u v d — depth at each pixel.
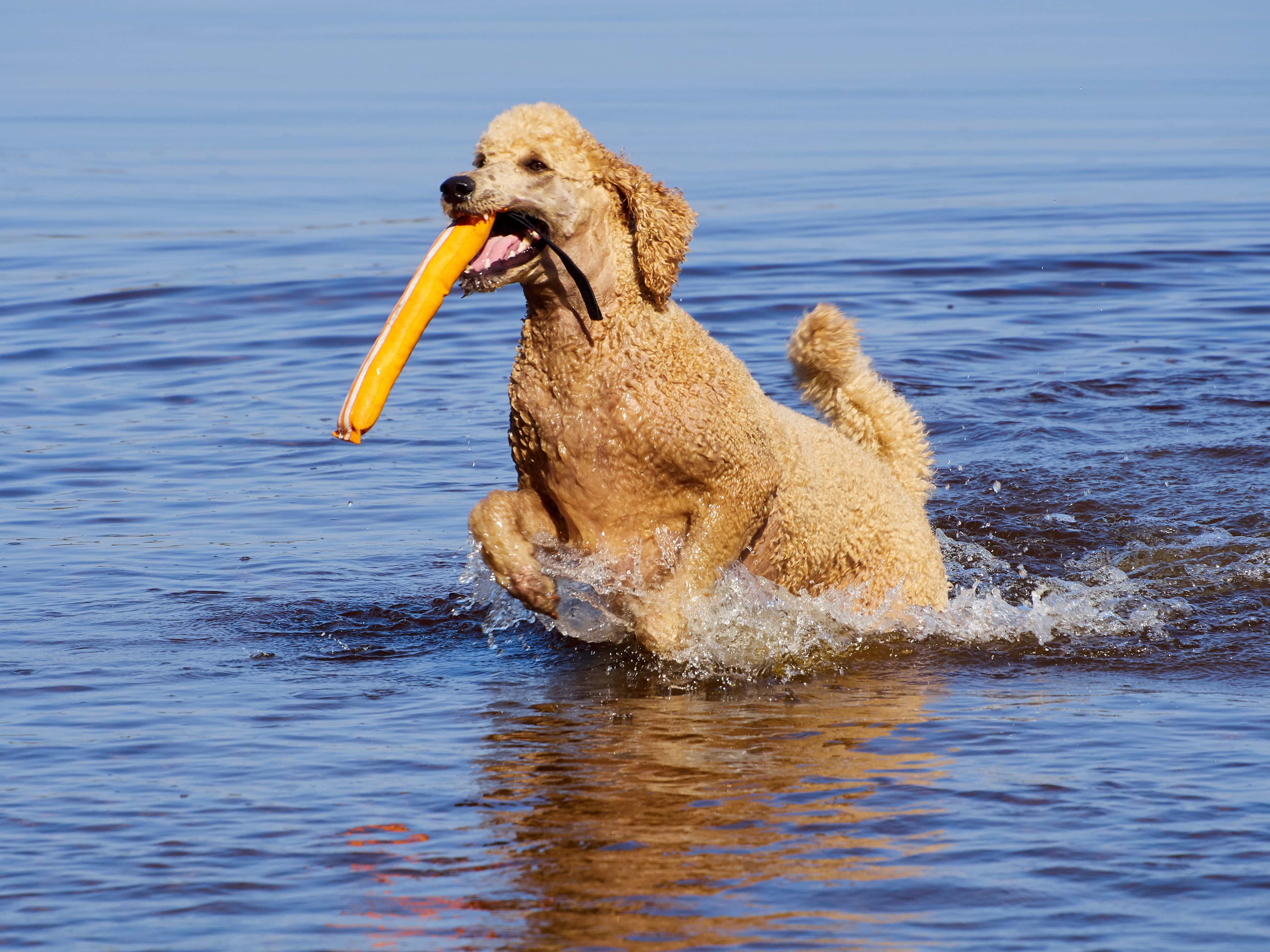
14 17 189.50
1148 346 33.50
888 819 12.34
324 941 10.45
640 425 15.90
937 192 53.12
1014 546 22.27
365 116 79.56
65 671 16.61
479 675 16.89
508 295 40.25
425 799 12.91
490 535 16.39
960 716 15.09
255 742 14.42
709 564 16.72
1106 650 17.62
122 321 36.69
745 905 10.87
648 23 173.62
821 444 18.48
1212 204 49.78
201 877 11.41
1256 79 101.50
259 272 41.56
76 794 13.05
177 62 122.38
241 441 27.38
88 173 59.62
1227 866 11.34
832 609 18.41
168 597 19.45
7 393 30.59
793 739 14.46
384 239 45.97
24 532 22.27
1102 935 10.38
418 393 30.83
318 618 18.86
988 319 36.12
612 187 15.89
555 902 10.95
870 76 105.94
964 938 10.36
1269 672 16.59
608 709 15.61
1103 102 85.50
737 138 67.81
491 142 15.55
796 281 39.66
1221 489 24.20
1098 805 12.50
